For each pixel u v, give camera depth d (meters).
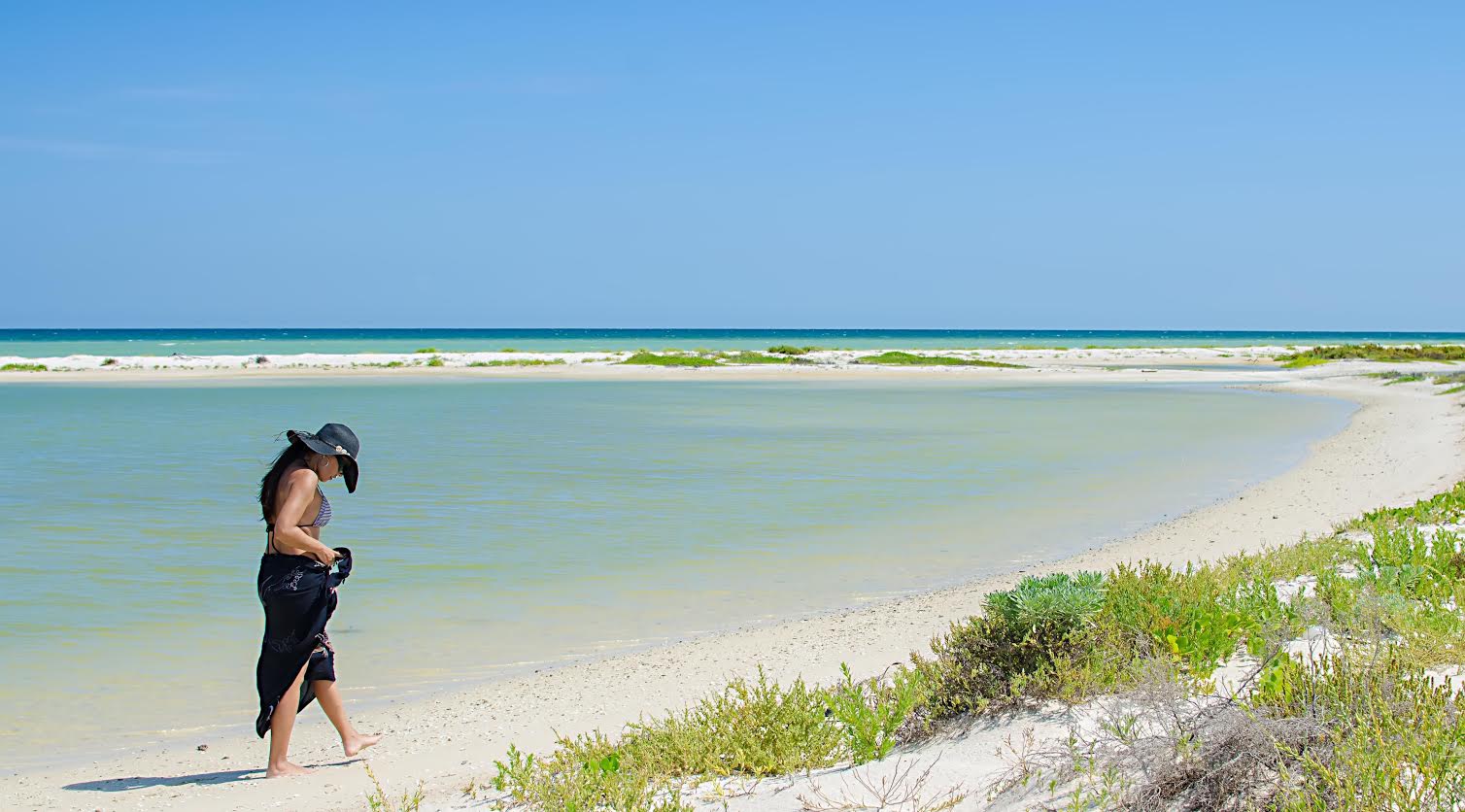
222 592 10.64
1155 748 4.10
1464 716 3.86
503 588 10.89
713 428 29.30
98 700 7.52
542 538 13.55
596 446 24.78
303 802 5.55
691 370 61.72
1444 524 11.27
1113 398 41.97
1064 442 25.80
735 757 5.37
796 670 7.88
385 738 6.77
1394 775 3.49
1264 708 4.20
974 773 4.59
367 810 5.39
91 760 6.43
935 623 9.06
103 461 21.53
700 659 8.37
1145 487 18.25
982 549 12.91
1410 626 5.79
